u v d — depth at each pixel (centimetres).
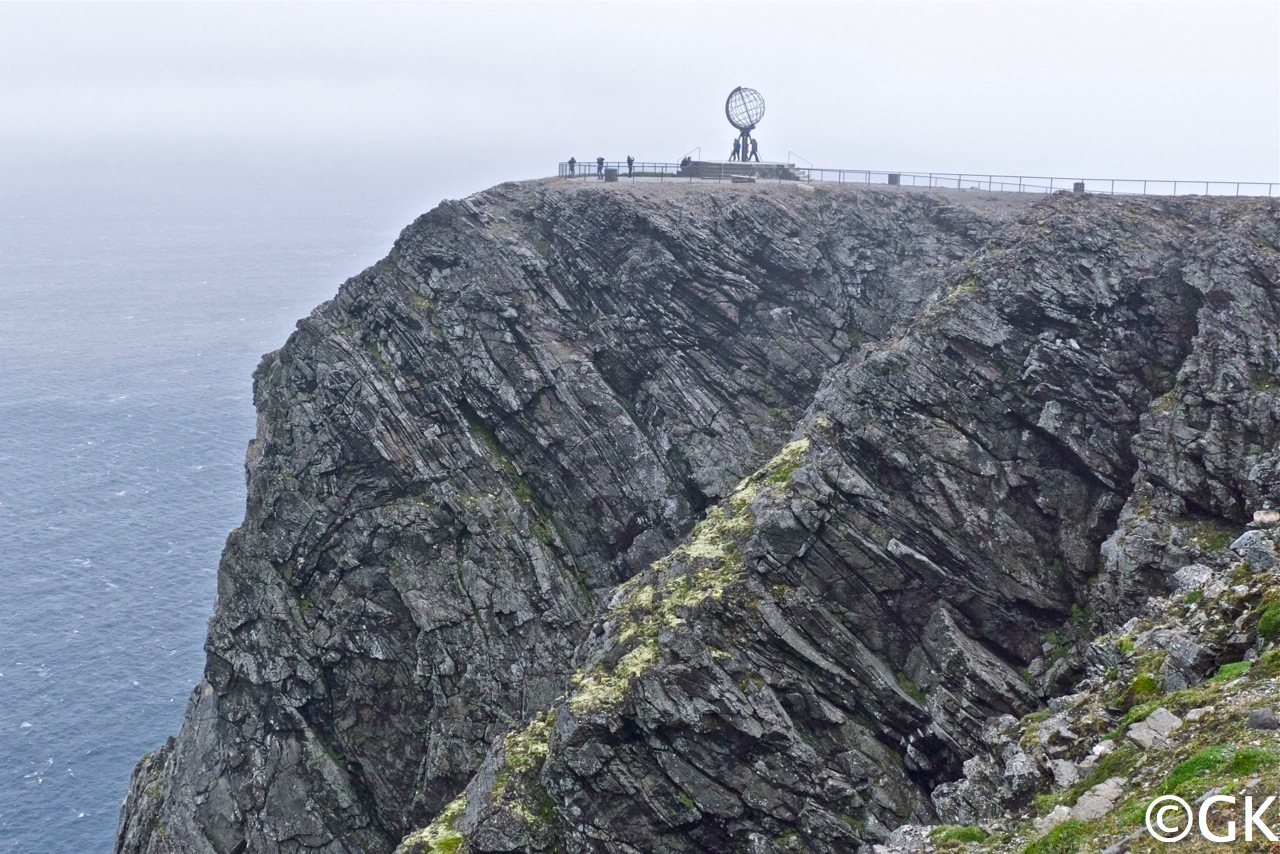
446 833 5347
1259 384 5122
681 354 7294
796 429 6519
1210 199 6175
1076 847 2927
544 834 5034
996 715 4859
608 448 7050
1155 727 3325
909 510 5338
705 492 6906
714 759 4909
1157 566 4938
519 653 6556
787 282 7550
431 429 7044
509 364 7175
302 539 6950
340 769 6675
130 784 7956
